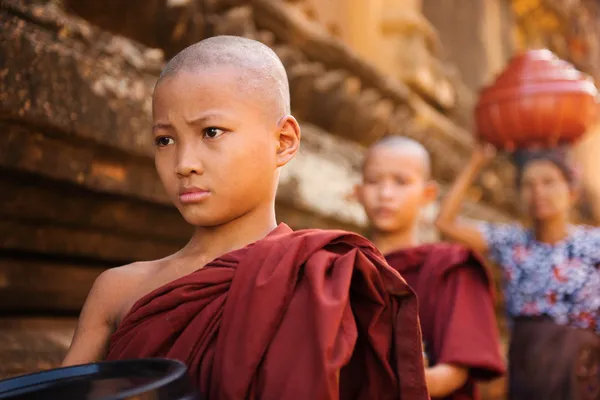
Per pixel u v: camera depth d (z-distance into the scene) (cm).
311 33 299
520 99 225
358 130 328
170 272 93
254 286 77
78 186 155
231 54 89
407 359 85
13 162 137
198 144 86
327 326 74
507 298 241
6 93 130
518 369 227
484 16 614
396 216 179
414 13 439
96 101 153
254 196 90
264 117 89
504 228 253
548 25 777
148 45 216
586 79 231
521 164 243
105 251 179
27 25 141
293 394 72
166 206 182
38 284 167
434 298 162
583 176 801
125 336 82
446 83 465
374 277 84
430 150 392
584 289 223
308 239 82
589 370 217
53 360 156
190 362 77
